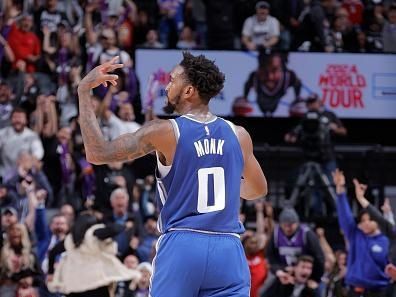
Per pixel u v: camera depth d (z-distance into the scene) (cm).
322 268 1742
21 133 2100
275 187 2306
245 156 838
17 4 2486
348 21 2542
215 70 830
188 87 826
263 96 2411
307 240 1766
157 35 2539
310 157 2169
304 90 2417
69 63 2339
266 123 2417
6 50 2353
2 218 1789
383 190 2173
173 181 807
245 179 856
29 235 1858
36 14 2473
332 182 2153
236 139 830
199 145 809
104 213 1956
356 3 2600
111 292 1565
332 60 2425
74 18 2562
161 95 2366
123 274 1566
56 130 2162
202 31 2588
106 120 2100
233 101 2406
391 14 2548
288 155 2362
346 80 2433
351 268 1709
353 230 1712
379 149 2216
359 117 2438
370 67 2434
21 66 2292
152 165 2267
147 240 1873
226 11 2516
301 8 2541
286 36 2525
